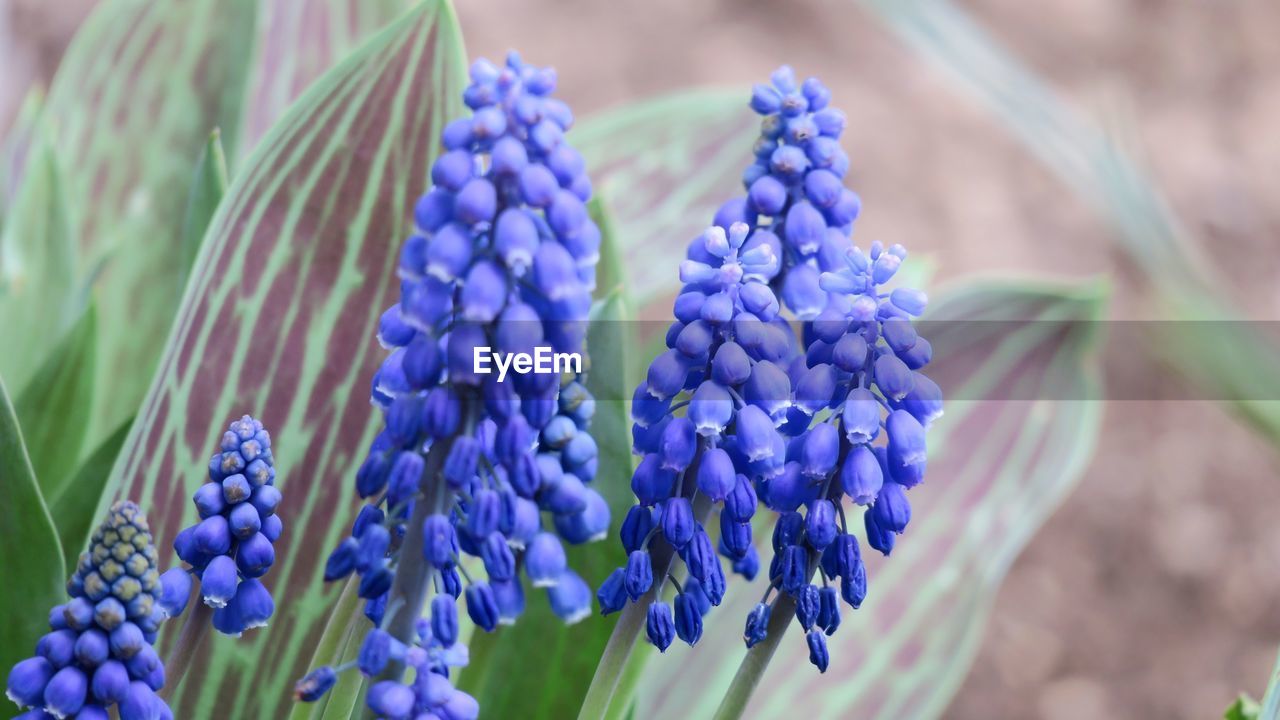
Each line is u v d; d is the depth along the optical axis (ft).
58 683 1.18
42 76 3.60
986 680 3.18
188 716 1.42
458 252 1.15
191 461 1.42
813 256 1.30
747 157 2.11
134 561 1.18
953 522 1.72
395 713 1.17
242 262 1.44
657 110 2.17
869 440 1.21
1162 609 3.37
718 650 1.69
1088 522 3.54
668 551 1.25
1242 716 1.52
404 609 1.19
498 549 1.19
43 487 1.63
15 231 1.77
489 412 1.16
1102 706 3.14
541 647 1.48
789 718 1.64
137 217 1.85
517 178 1.16
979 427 1.76
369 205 1.45
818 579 1.52
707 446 1.23
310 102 1.45
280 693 1.43
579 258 1.18
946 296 1.76
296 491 1.43
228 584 1.21
